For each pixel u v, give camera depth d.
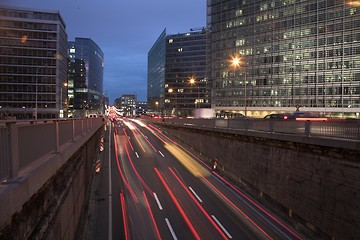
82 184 16.08
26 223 5.83
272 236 15.47
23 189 5.47
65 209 9.73
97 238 15.61
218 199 21.64
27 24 108.62
